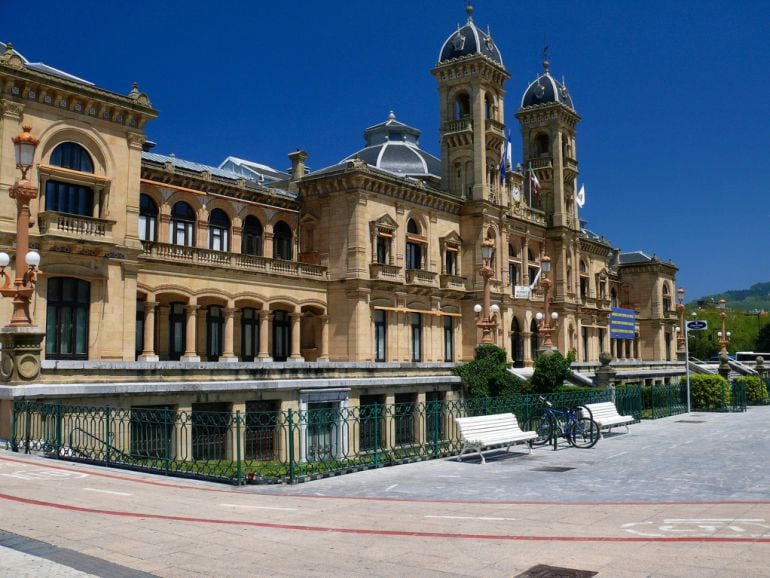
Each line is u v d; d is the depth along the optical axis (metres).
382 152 65.00
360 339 48.94
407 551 9.97
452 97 60.91
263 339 46.22
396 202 52.94
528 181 72.69
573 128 75.50
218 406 29.72
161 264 40.75
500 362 43.34
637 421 34.84
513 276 65.69
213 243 46.34
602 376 39.94
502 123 61.75
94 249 34.84
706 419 36.97
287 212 51.06
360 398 36.78
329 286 50.44
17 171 32.97
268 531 11.19
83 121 35.28
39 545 10.02
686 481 16.88
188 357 41.88
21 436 21.36
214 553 9.81
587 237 78.00
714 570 8.99
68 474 16.83
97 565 9.09
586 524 11.77
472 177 59.34
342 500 14.23
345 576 8.82
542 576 8.80
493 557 9.65
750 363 92.69
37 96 33.72
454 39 61.06
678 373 80.19
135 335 39.75
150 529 11.19
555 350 45.19
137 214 37.12
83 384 24.42
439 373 42.41
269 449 31.25
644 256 97.25
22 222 24.28
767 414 41.00
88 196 35.94
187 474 17.47
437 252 56.88
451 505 13.68
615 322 84.19
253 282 45.66
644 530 11.28
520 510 13.09
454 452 22.11
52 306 33.84
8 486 14.91
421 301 54.84
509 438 21.38
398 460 20.08
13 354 23.17
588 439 26.52
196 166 49.72
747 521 11.98
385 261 52.44
